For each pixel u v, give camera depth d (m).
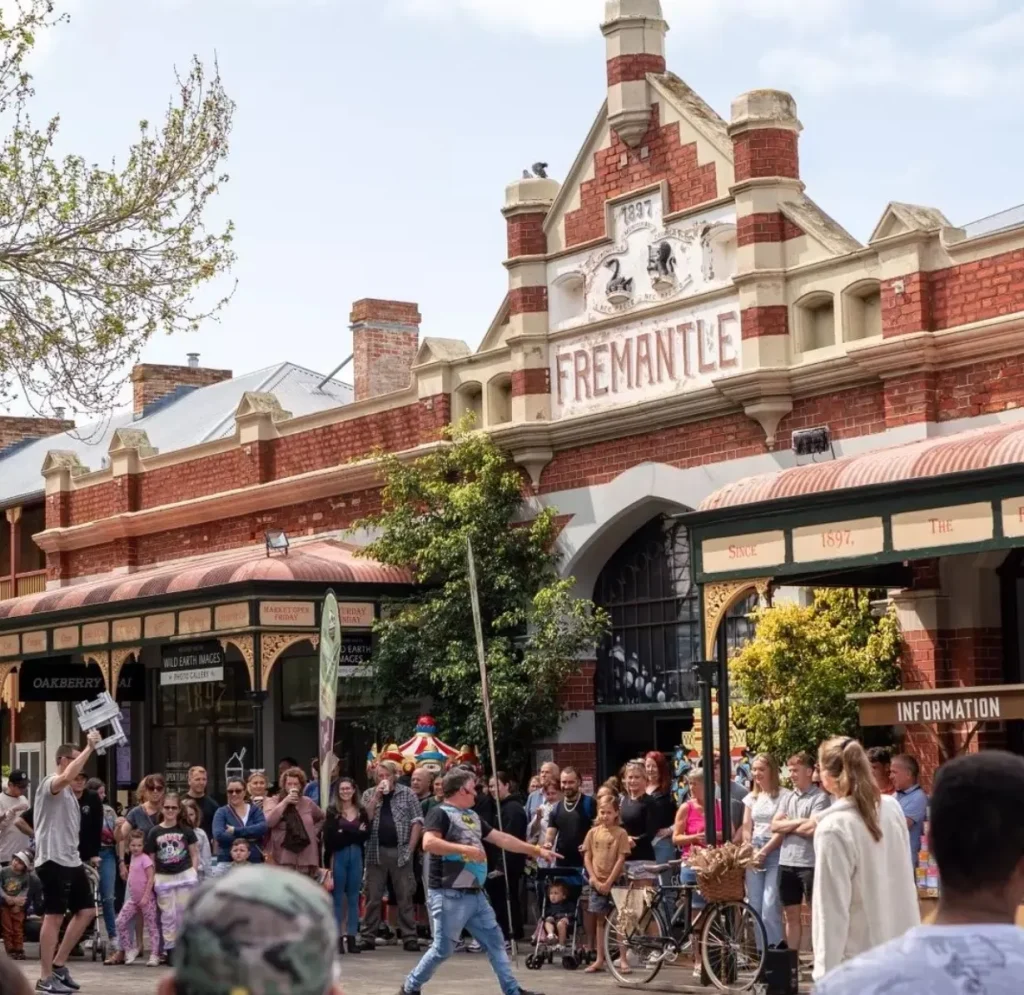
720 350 19.86
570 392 21.95
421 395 24.00
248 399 27.52
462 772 12.60
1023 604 17.17
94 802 17.58
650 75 21.11
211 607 23.36
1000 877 3.41
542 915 16.45
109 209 17.42
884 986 3.20
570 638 21.19
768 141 19.53
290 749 27.62
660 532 21.30
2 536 37.34
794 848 13.30
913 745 17.03
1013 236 16.86
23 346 17.28
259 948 2.47
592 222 21.81
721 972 13.70
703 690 15.12
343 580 22.80
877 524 13.85
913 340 17.33
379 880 18.09
